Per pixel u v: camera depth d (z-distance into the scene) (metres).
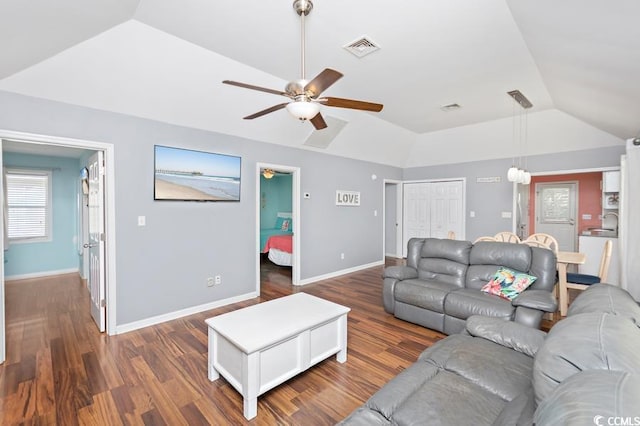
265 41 2.63
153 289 3.36
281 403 2.05
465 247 3.59
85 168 4.27
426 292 3.20
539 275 2.97
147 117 3.25
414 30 2.44
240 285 4.16
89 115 2.89
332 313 2.49
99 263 3.15
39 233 5.39
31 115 2.60
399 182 7.21
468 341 1.94
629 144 3.50
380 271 6.01
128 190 3.15
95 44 2.44
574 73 2.75
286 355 2.17
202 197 3.73
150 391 2.16
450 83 3.52
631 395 0.72
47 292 4.43
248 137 4.18
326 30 2.44
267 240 6.79
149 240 3.31
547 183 7.11
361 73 3.27
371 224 6.42
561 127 4.76
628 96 2.73
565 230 6.91
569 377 0.96
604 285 1.83
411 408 1.32
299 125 4.41
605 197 5.21
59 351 2.73
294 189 4.94
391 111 4.60
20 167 5.16
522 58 2.90
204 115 3.54
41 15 1.84
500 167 5.83
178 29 2.46
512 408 1.25
